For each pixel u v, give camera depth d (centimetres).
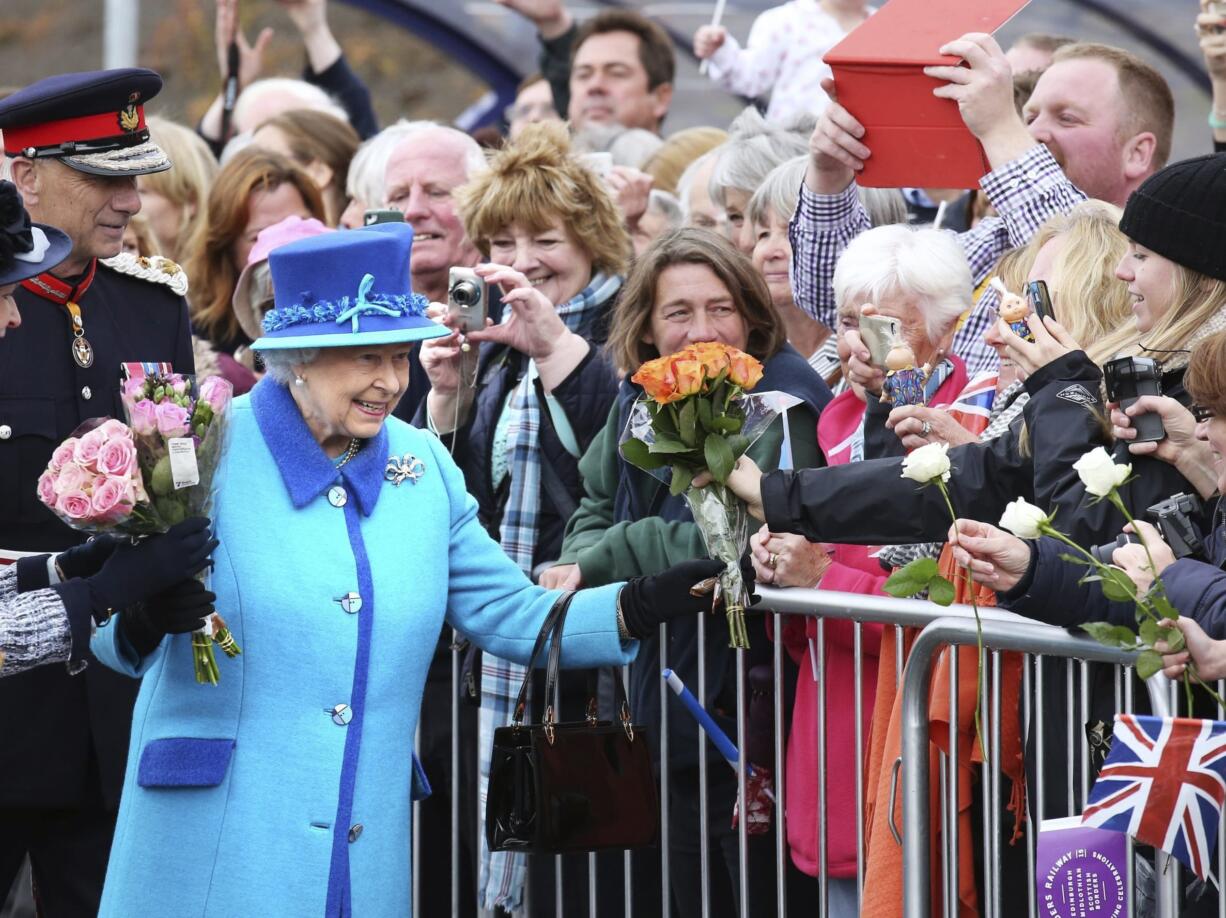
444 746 1831
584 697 1706
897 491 1399
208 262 2433
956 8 1662
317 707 1344
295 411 1374
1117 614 1270
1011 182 1658
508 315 1822
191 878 1328
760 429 1448
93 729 1653
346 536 1366
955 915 1395
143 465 1267
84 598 1265
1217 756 1116
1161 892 1237
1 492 1642
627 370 1692
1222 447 1207
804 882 1603
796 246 1888
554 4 3166
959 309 1580
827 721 1541
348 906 1341
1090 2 3181
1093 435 1340
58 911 1697
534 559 1780
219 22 3228
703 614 1571
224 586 1337
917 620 1401
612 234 1958
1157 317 1372
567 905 1708
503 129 3353
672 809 1641
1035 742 1367
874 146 1680
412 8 3634
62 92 1623
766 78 2861
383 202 2403
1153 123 1978
